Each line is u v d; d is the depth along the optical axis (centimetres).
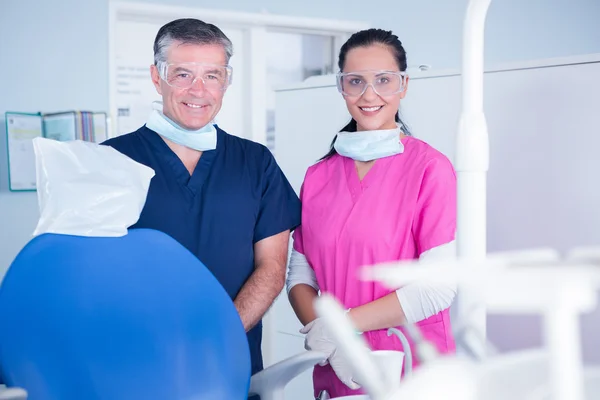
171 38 152
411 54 462
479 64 69
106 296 105
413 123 214
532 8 506
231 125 427
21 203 343
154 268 109
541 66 182
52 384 101
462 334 64
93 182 109
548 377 55
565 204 180
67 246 105
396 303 146
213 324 111
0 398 93
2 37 340
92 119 343
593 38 542
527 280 49
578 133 176
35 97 349
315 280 170
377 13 451
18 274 100
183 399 108
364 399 101
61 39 354
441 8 470
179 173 161
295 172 254
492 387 55
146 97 396
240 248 161
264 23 415
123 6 370
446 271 53
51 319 101
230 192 162
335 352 136
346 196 163
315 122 246
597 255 52
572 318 48
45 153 109
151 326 107
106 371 104
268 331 389
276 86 259
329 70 461
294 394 247
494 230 194
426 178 154
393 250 156
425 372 60
